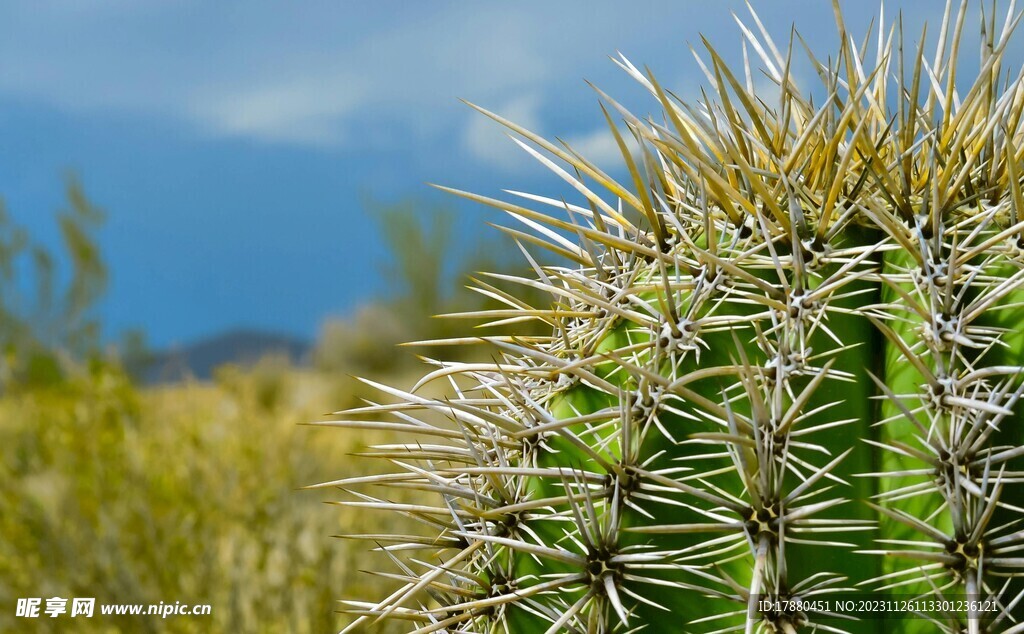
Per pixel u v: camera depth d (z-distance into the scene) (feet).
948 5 2.43
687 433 2.19
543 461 2.28
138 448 6.89
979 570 2.05
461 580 2.44
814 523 2.11
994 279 2.15
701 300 2.20
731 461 2.17
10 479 6.31
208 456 6.72
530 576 2.26
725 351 2.20
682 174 2.46
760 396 2.14
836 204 2.26
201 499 6.24
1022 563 2.04
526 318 2.39
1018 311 2.14
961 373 2.13
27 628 5.44
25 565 5.80
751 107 2.27
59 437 7.06
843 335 2.19
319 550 5.65
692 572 2.15
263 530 5.99
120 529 6.01
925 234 2.20
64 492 6.18
